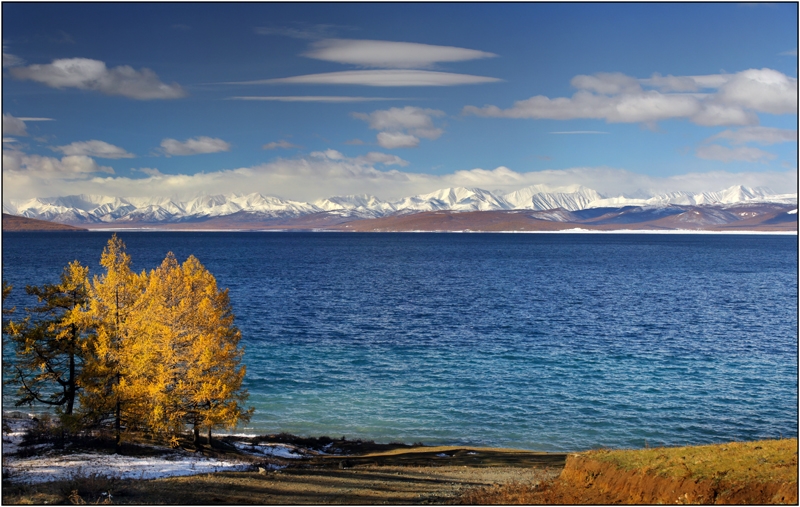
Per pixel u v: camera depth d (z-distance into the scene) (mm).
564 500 22172
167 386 35000
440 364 58938
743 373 55219
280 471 30375
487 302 104562
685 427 41750
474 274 165000
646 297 112375
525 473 30047
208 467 30594
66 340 37125
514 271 175875
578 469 24141
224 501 23812
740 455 21969
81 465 29422
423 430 42031
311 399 48438
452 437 40688
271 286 127625
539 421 43375
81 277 37500
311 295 112500
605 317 88000
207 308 34875
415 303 102812
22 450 31906
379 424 43219
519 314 90875
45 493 23750
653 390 50125
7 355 48469
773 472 20219
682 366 57875
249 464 31953
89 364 33938
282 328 77562
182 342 34312
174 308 34719
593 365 58469
